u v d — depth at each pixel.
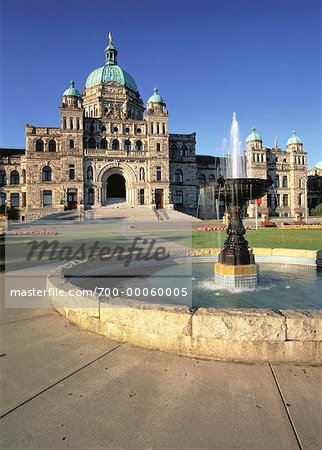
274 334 5.48
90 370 5.35
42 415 4.26
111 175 80.25
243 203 12.04
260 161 86.75
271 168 89.88
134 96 85.81
